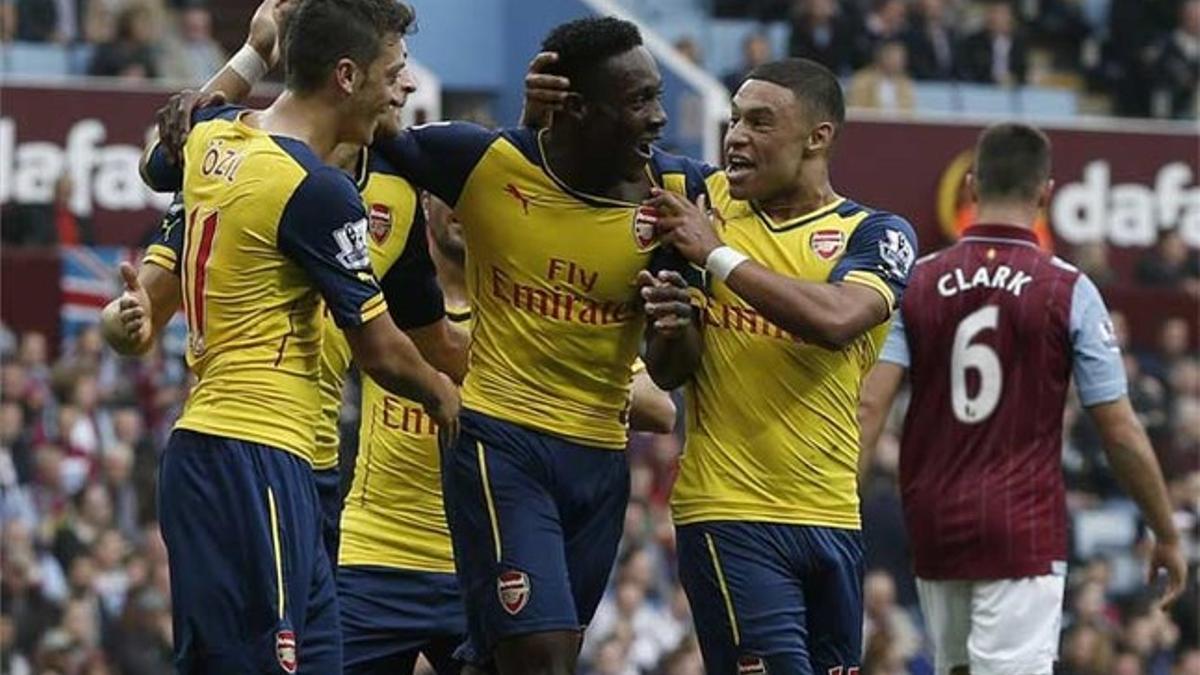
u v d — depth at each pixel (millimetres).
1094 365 10922
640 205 9352
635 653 19469
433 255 10531
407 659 10789
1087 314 10922
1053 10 31109
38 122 21781
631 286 9352
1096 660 20422
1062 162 24203
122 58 25469
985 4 31062
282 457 8938
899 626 19969
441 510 10648
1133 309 24062
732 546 9648
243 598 8891
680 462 9836
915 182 23281
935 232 23297
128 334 9086
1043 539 10922
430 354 9797
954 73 29578
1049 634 10938
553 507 9383
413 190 9625
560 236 9289
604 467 9492
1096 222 24297
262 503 8891
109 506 19984
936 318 10992
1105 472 23125
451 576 10680
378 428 10680
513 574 9266
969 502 10922
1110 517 22938
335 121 9039
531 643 9250
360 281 8883
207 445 8922
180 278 9531
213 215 8945
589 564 9547
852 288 9430
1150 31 30969
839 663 9812
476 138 9320
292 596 8953
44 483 20078
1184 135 24406
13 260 21453
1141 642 21156
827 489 9734
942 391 11000
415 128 9383
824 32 28750
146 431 21094
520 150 9305
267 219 8852
